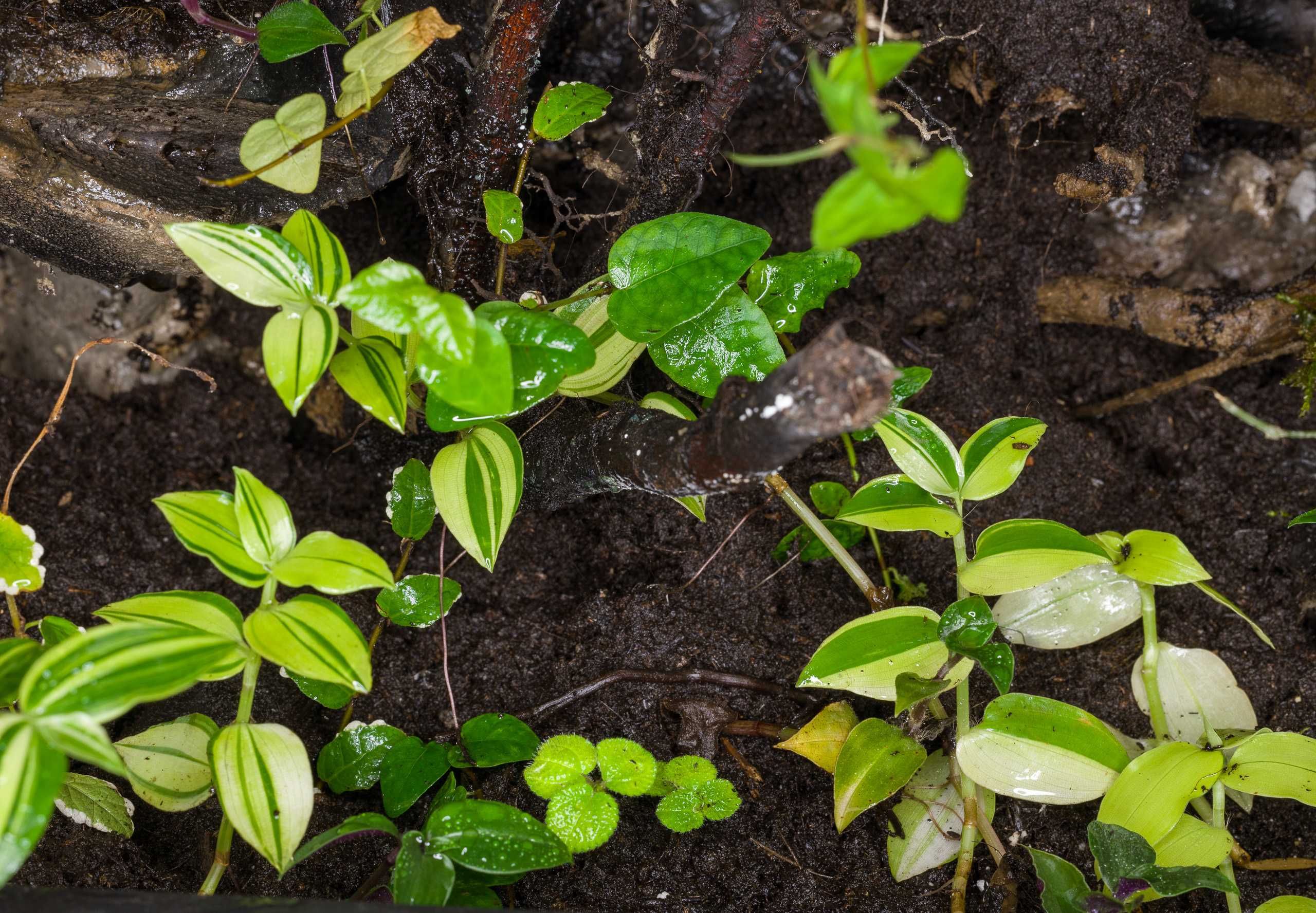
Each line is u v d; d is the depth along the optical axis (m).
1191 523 1.03
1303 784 0.92
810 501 1.02
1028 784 0.92
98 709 0.85
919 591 1.00
